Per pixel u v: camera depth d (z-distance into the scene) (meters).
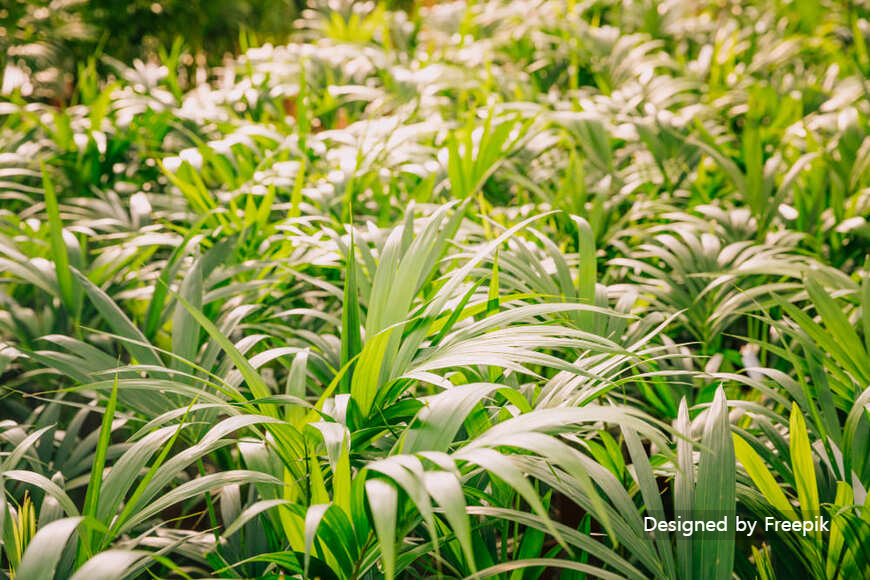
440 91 3.05
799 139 2.26
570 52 3.12
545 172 2.25
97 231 1.98
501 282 1.34
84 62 4.34
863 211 1.83
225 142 2.11
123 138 2.28
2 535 0.86
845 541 0.89
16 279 1.65
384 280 0.99
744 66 3.03
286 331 1.41
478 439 0.70
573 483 0.84
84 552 0.81
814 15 3.23
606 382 0.92
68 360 1.11
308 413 0.97
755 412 1.09
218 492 1.62
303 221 1.65
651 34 3.48
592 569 0.75
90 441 1.27
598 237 1.82
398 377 0.88
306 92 2.86
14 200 2.23
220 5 4.82
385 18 3.87
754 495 0.97
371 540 0.78
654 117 2.22
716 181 2.13
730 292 1.53
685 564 0.82
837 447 1.04
